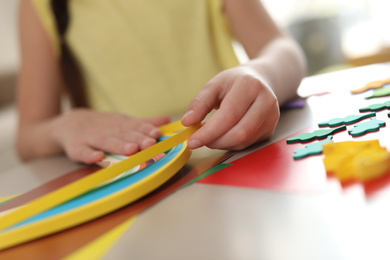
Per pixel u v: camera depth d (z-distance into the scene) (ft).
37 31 2.80
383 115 1.25
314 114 1.56
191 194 0.97
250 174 1.01
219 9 2.90
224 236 0.72
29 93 2.69
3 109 5.97
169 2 2.93
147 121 1.79
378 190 0.75
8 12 6.75
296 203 0.79
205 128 1.18
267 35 2.61
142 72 2.94
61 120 2.06
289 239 0.66
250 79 1.23
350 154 0.90
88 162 1.56
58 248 0.84
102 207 0.95
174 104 2.94
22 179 1.71
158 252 0.72
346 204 0.73
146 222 0.86
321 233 0.65
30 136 2.32
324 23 7.53
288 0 8.78
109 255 0.75
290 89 1.82
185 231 0.78
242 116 1.20
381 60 4.23
